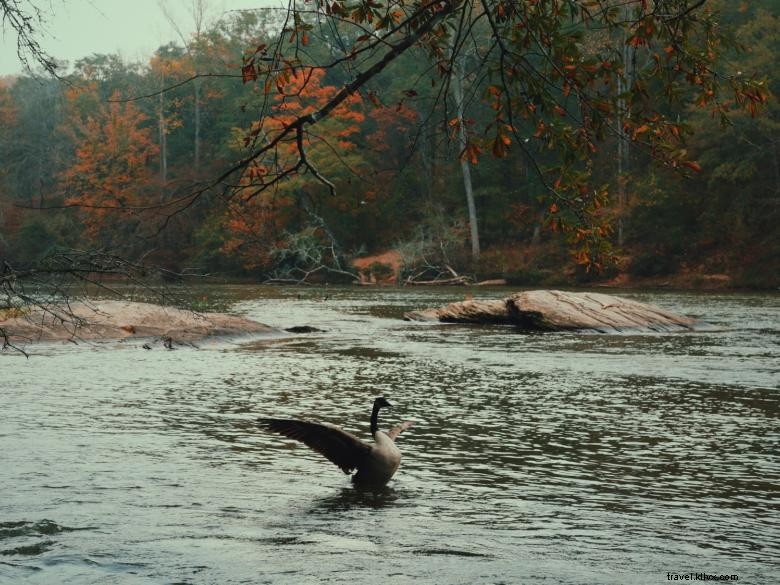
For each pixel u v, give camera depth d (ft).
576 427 43.88
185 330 84.23
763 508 29.48
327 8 19.88
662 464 35.91
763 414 47.83
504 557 24.11
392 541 25.46
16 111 333.62
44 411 46.21
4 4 21.35
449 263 236.63
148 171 266.98
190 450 37.55
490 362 71.31
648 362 71.46
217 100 300.81
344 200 234.79
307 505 29.35
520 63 19.92
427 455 37.42
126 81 325.01
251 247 224.74
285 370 65.46
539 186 231.91
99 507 28.55
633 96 20.11
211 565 23.07
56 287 20.36
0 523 26.58
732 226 202.18
